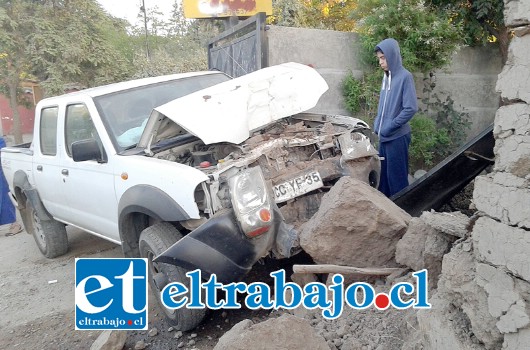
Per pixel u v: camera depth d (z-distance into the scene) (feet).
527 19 5.82
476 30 20.89
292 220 11.07
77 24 43.75
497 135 6.36
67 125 14.71
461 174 14.34
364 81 20.79
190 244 9.61
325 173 11.50
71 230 21.43
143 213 11.53
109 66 46.83
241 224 9.47
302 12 35.83
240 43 21.95
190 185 9.90
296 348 7.62
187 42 65.82
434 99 21.80
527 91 5.90
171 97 14.26
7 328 12.60
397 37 19.22
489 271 6.35
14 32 40.57
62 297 14.29
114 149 12.46
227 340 7.95
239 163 10.28
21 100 49.32
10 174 19.13
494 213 6.31
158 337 11.05
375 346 8.31
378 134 15.65
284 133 12.72
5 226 23.67
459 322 6.97
